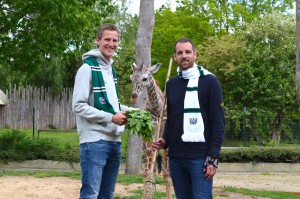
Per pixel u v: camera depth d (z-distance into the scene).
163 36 33.00
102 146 4.52
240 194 9.92
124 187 10.36
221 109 4.56
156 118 7.87
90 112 4.44
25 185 10.75
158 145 4.94
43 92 31.69
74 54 18.09
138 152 13.38
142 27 12.88
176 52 4.76
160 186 10.85
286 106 23.94
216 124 4.52
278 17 24.45
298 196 10.09
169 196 8.17
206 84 4.62
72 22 16.64
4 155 15.76
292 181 14.02
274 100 23.41
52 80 32.53
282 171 16.91
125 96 26.77
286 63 23.44
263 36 24.17
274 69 23.67
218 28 35.41
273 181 13.94
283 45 23.53
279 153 16.94
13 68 17.98
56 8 15.81
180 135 4.65
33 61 17.84
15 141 16.59
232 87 24.58
